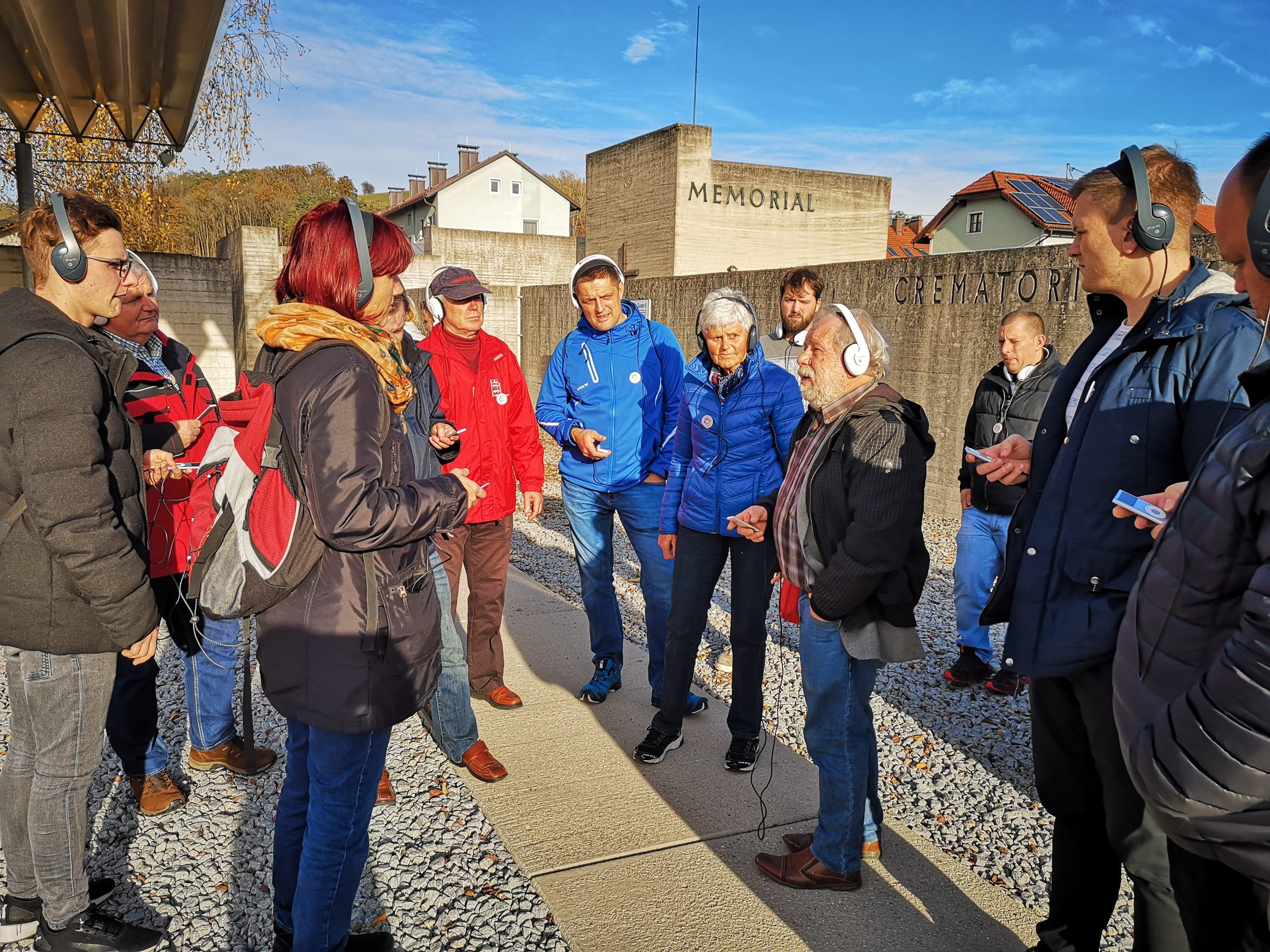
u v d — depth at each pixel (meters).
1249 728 1.00
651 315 10.82
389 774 3.07
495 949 2.17
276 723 3.46
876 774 2.52
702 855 2.59
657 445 3.58
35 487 1.77
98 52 5.80
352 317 1.75
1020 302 6.57
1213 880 1.22
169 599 2.87
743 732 3.12
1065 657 1.75
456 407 3.34
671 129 19.12
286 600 1.69
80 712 1.98
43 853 2.01
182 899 2.36
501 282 29.45
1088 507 1.73
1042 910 2.36
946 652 4.42
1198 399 1.57
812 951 2.17
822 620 2.22
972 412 4.05
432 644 1.81
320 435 1.57
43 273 1.99
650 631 3.62
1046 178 32.75
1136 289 1.75
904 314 7.57
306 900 1.76
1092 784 1.90
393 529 1.62
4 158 11.38
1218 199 1.32
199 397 2.97
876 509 2.12
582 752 3.26
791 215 20.61
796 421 3.00
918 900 2.38
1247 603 1.01
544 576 5.87
